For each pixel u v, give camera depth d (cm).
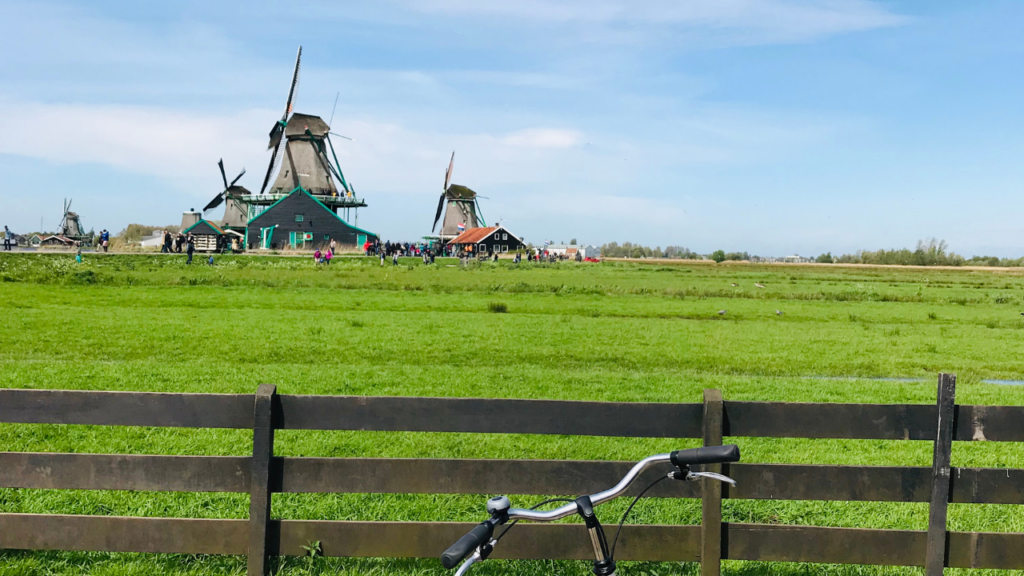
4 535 516
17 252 6581
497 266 7906
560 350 2166
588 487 515
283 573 535
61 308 2806
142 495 763
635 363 1981
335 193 10744
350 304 3369
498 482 512
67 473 507
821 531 510
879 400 1433
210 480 514
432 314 3044
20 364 1600
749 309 3712
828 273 9206
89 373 1485
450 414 506
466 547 264
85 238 12681
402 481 511
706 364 1997
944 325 3136
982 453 1052
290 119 10538
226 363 1748
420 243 11519
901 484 506
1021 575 577
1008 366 2056
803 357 2155
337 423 509
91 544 518
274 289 4050
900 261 14888
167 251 8238
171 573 548
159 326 2388
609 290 4522
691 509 765
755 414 501
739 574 588
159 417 510
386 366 1762
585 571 577
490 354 2050
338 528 518
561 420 506
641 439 1066
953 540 504
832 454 1023
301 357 1902
